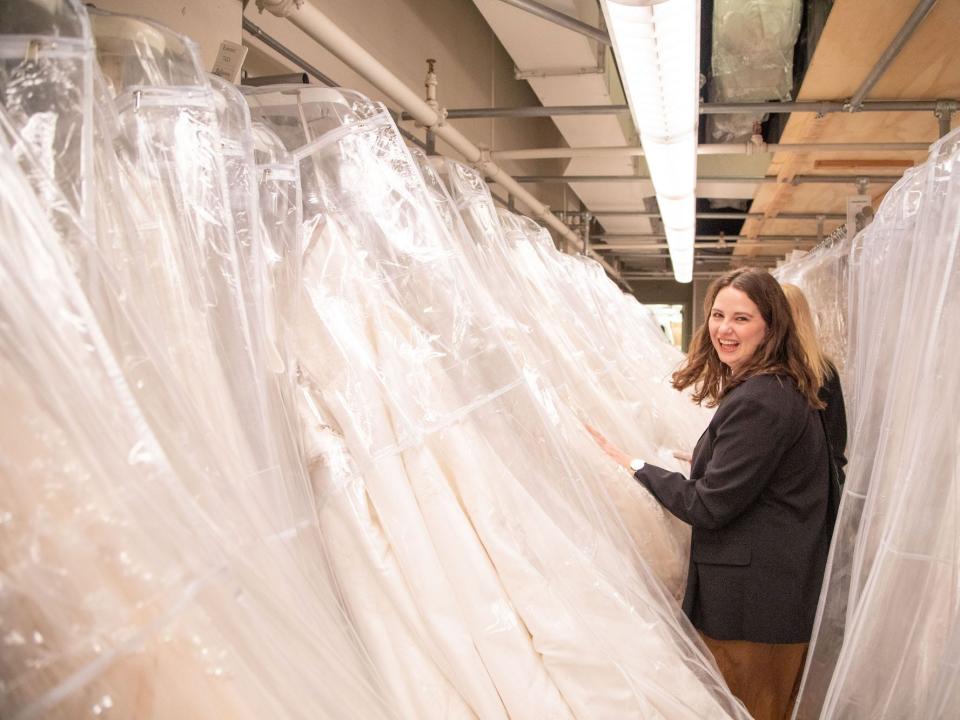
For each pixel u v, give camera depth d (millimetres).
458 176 1905
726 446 1597
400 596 1047
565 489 1398
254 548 739
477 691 1024
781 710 1713
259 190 1207
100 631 547
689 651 1359
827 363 2268
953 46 2447
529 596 1109
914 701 1374
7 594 522
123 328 674
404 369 1195
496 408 1311
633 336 3152
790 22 3146
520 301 1885
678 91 2150
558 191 6598
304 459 1093
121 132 890
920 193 1589
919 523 1391
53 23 728
